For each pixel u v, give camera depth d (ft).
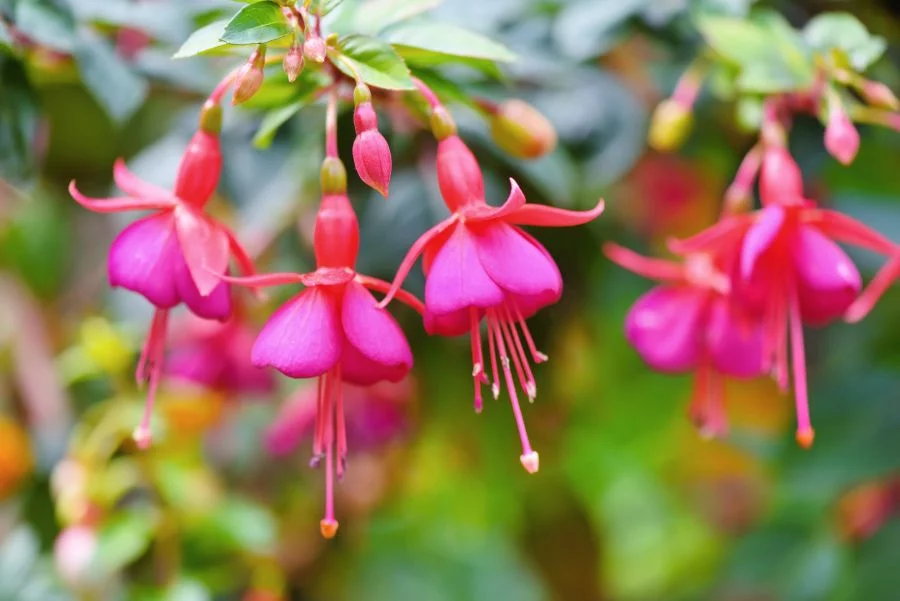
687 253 1.51
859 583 1.92
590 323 2.04
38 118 1.54
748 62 1.54
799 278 1.48
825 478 1.84
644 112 1.81
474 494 2.33
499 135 1.54
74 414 1.90
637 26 1.70
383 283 1.40
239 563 1.80
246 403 1.92
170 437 1.78
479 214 1.39
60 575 1.69
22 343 2.02
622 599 2.56
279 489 1.98
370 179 1.38
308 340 1.38
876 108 1.54
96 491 1.69
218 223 1.43
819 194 1.81
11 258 2.07
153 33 1.59
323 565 2.04
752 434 2.11
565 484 2.38
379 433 1.77
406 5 1.46
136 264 1.41
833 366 1.93
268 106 1.49
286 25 1.38
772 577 2.06
